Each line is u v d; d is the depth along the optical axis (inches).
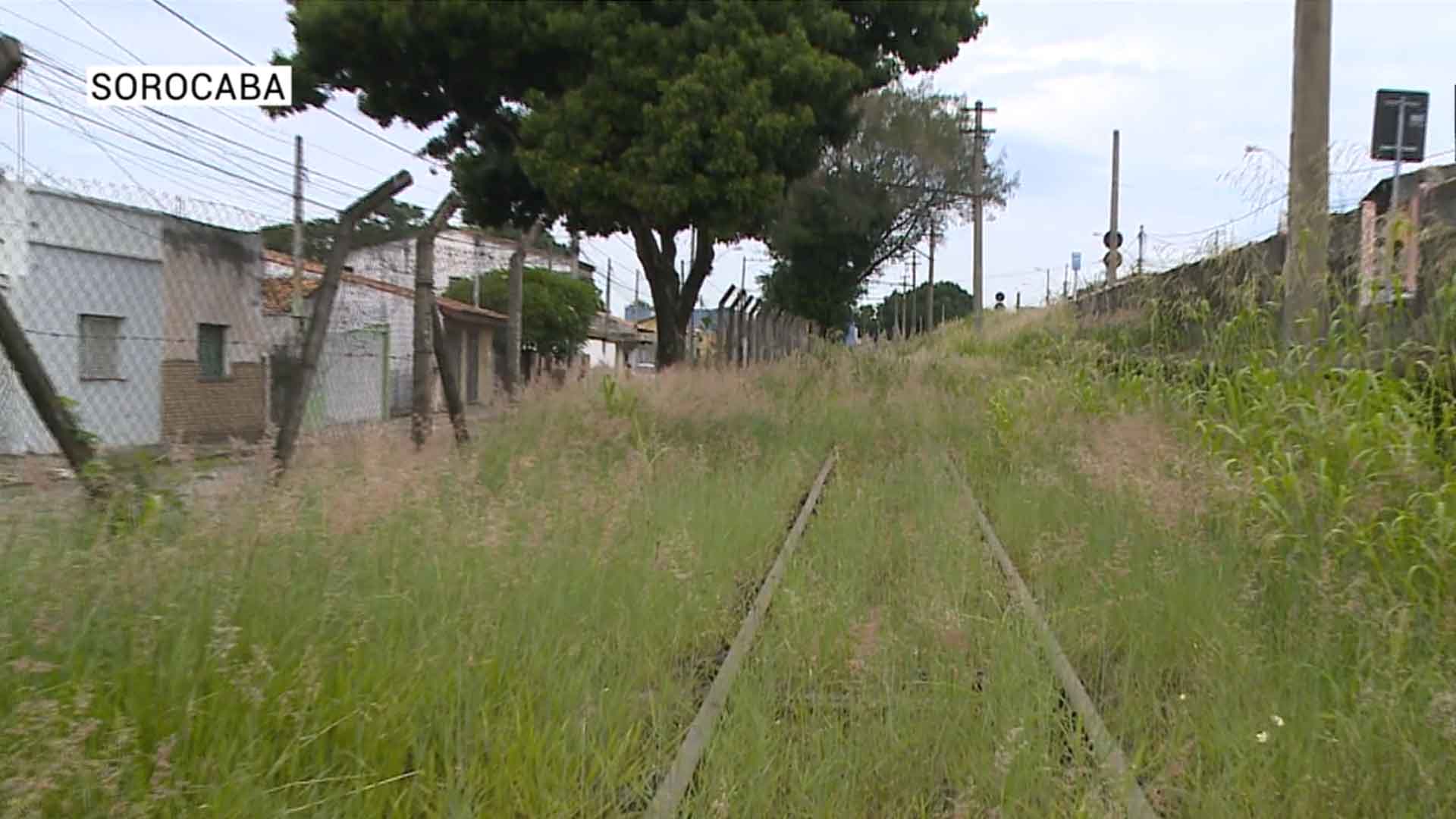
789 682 199.0
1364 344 305.1
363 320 911.7
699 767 160.6
